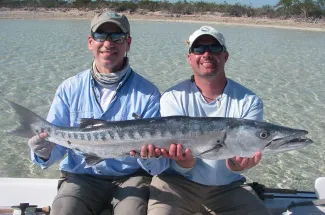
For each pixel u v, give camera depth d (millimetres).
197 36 1648
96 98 1742
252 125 1516
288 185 2662
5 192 1876
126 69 1752
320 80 5902
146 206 1632
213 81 1704
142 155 1570
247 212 1652
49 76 5641
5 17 17297
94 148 1612
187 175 1707
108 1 22641
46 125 1621
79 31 12266
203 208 1741
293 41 11375
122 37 1702
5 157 2984
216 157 1563
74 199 1620
